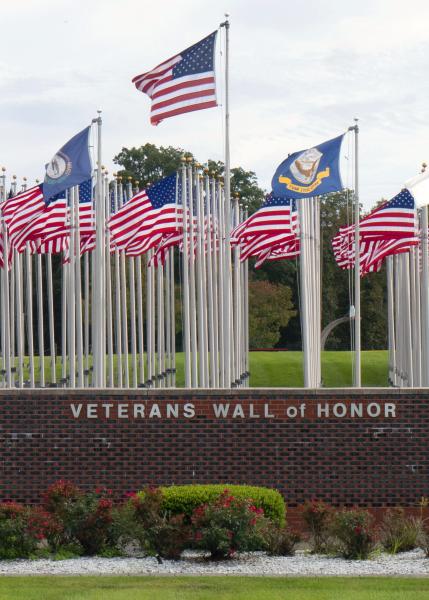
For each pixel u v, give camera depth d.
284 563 17.95
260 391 22.88
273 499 20.33
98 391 22.97
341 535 18.62
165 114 29.14
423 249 35.84
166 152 86.38
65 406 22.95
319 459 22.75
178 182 36.06
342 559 18.39
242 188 87.00
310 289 41.84
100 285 31.45
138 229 33.88
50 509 19.48
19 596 15.02
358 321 32.47
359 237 33.22
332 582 16.14
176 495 19.88
